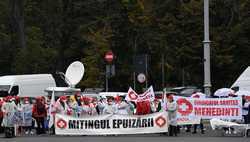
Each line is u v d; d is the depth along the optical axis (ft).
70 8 261.44
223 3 251.19
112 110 136.67
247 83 168.35
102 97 150.92
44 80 174.50
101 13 259.19
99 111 139.54
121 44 248.73
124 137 125.59
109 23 248.73
